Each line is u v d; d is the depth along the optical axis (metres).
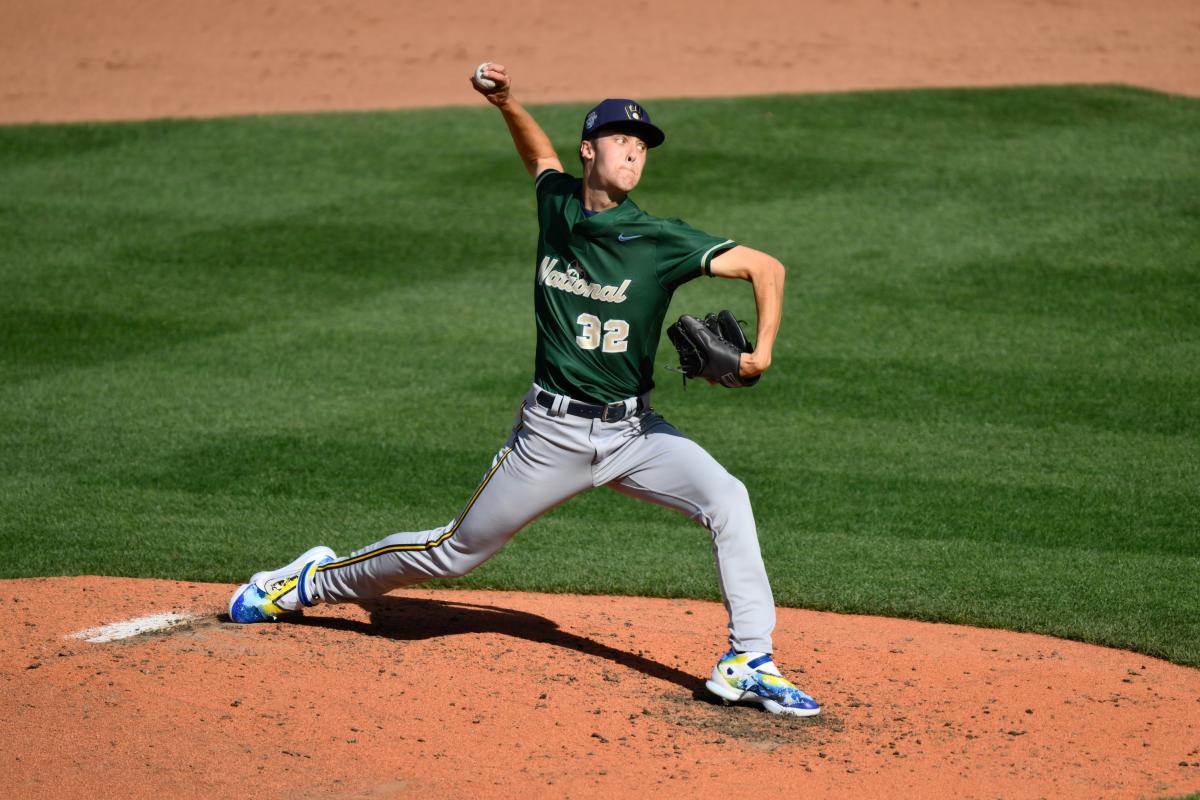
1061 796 14.68
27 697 16.48
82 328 37.69
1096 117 56.19
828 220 45.59
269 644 18.67
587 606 21.73
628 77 67.88
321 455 29.11
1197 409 31.72
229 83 68.31
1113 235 43.53
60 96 65.75
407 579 18.14
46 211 47.62
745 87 64.06
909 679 18.56
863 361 35.03
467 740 15.84
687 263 15.61
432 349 36.22
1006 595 22.16
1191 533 25.00
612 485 17.44
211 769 14.84
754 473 28.28
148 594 21.02
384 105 62.34
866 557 23.98
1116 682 18.55
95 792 14.27
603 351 16.17
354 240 44.91
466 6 85.81
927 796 14.66
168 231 45.72
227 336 37.19
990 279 40.50
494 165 52.31
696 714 16.98
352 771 14.95
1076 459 28.94
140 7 86.44
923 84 63.38
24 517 25.53
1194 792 14.75
